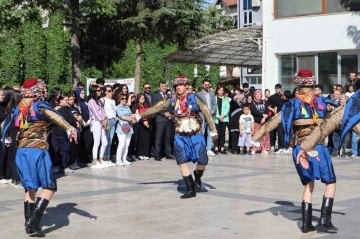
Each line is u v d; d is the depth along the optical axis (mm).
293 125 7020
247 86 18016
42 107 7004
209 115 9547
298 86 7121
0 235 7121
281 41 21375
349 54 20094
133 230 7250
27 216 7242
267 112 16984
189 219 7832
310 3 20703
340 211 8273
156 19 22344
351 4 19766
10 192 10461
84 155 14508
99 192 10156
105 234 7074
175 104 9578
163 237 6863
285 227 7324
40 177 6988
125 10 22938
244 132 16906
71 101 13375
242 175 12227
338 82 20344
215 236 6875
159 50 47250
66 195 9875
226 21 45594
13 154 11219
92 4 18781
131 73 43844
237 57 26438
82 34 23422
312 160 6859
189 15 23062
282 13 21328
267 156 16453
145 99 15547
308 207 7027
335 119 6477
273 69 21688
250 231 7109
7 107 10055
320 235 6887
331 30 20250
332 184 7055
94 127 13617
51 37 42062
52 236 7031
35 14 19016
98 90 13852
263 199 9297
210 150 16750
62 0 19047
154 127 15734
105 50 24391
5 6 17703
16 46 40812
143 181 11445
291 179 11586
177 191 10188
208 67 49344
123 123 14148
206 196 9609
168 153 15734
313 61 20875
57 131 12562
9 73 40906
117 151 14258
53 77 41906
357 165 14094
